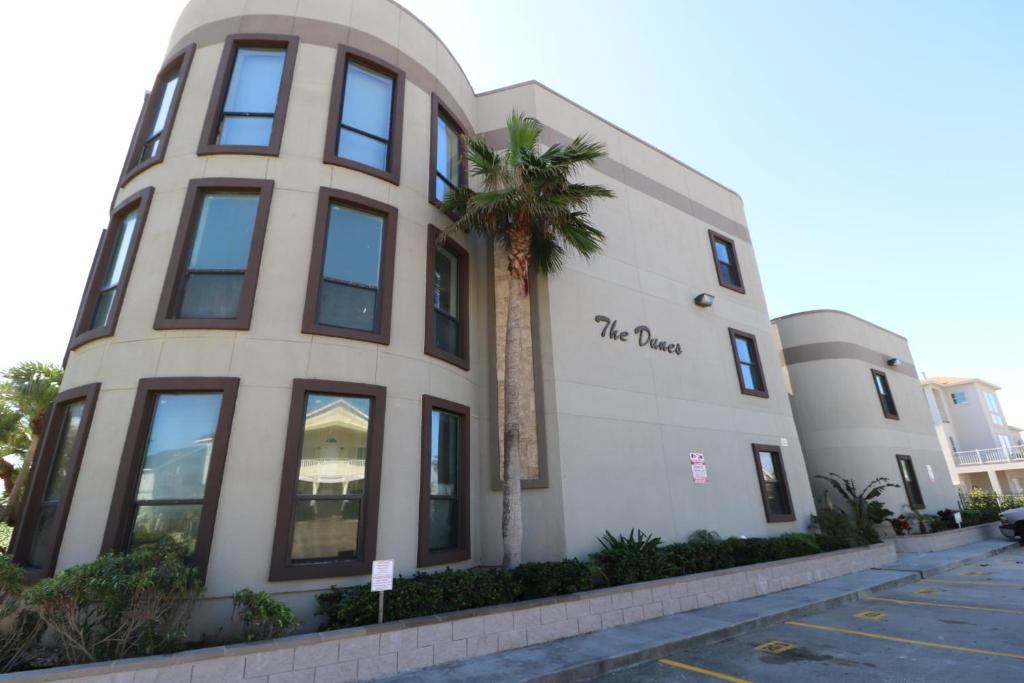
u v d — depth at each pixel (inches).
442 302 404.8
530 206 370.6
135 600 213.6
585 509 402.0
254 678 207.5
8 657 215.9
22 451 711.7
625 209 549.0
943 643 268.8
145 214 331.9
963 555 594.9
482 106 516.4
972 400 1553.9
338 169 354.0
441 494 357.4
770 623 330.6
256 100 363.6
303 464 292.0
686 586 359.6
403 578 283.0
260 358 297.6
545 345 432.5
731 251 668.7
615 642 280.7
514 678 227.9
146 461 279.0
